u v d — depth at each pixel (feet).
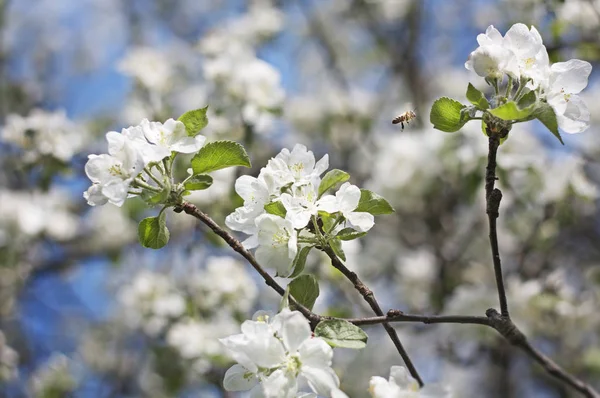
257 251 8.34
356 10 29.45
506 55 8.02
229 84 18.15
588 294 20.24
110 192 7.98
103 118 25.38
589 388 10.03
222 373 18.22
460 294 18.98
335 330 7.86
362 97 26.94
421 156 20.54
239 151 8.50
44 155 17.76
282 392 7.30
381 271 22.41
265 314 8.29
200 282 19.08
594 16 18.67
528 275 21.40
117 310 26.00
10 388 24.02
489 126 8.14
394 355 20.86
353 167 24.82
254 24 22.61
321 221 8.59
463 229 22.18
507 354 20.71
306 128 25.38
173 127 8.43
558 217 19.60
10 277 22.99
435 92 28.37
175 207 8.46
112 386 25.05
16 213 21.98
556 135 7.73
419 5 28.68
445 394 7.47
